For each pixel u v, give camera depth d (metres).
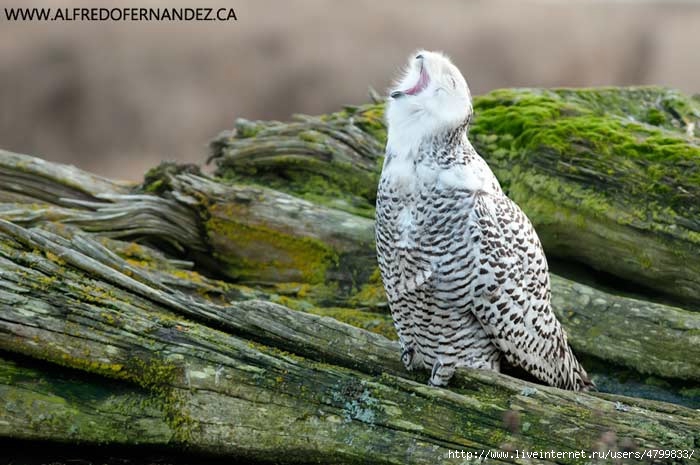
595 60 26.12
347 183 12.24
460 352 8.30
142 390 8.45
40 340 8.39
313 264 11.07
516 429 7.66
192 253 11.46
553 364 8.59
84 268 8.93
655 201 9.98
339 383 8.18
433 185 7.80
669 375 9.11
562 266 10.95
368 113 12.80
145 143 23.73
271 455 8.12
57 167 11.42
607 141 10.49
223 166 12.77
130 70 24.44
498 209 7.96
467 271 7.83
